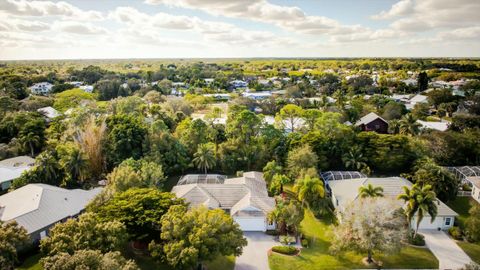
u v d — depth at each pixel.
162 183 64.44
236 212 53.16
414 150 71.38
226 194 58.84
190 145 79.06
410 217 46.72
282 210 49.09
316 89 195.62
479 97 122.62
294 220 48.91
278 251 46.44
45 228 48.84
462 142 73.88
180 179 69.88
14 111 108.75
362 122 101.94
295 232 51.19
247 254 46.34
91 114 86.75
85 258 29.86
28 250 46.19
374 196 48.97
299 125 93.69
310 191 56.31
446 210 52.69
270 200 57.44
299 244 48.91
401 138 71.75
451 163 74.00
